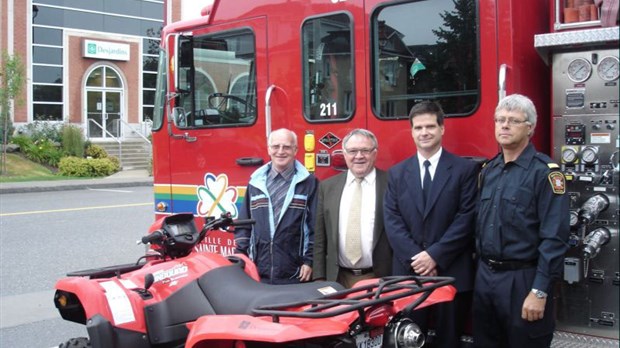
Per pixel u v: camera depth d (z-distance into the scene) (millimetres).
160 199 6438
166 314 3875
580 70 3951
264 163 5457
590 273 3969
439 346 4191
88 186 20297
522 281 3566
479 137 4238
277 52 5324
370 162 4238
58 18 27516
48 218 12875
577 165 3975
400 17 4586
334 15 4930
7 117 22828
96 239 10648
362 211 4258
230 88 5730
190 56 5988
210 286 3742
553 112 4070
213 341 3307
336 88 4949
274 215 4531
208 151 5941
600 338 3936
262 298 3445
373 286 3262
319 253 4395
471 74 4270
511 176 3600
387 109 4672
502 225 3584
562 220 3438
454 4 4344
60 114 27828
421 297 3246
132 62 29797
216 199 5895
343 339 3094
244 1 5574
